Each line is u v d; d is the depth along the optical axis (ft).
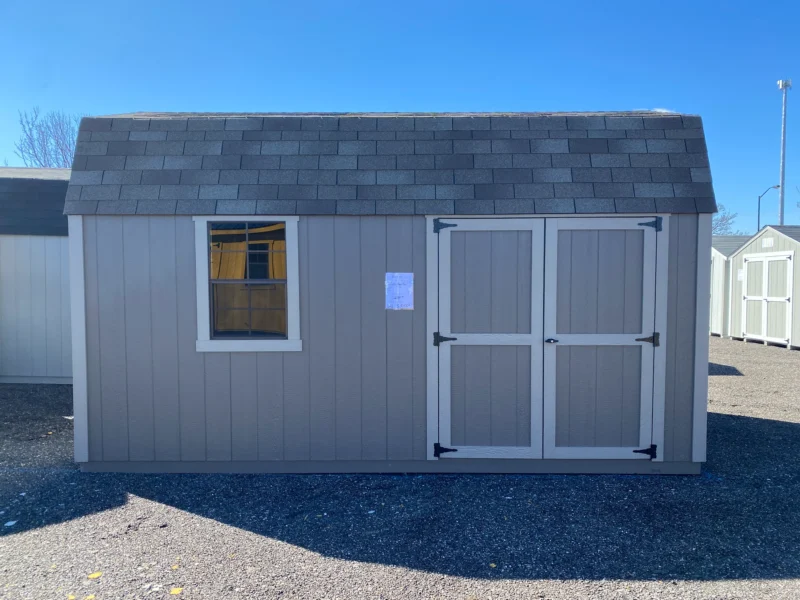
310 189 18.13
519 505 15.75
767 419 25.34
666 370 17.94
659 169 18.10
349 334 18.20
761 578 11.93
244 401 18.29
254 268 18.35
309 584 11.66
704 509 15.48
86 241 18.08
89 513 15.16
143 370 18.22
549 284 17.92
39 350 30.91
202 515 15.08
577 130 18.79
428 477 18.02
